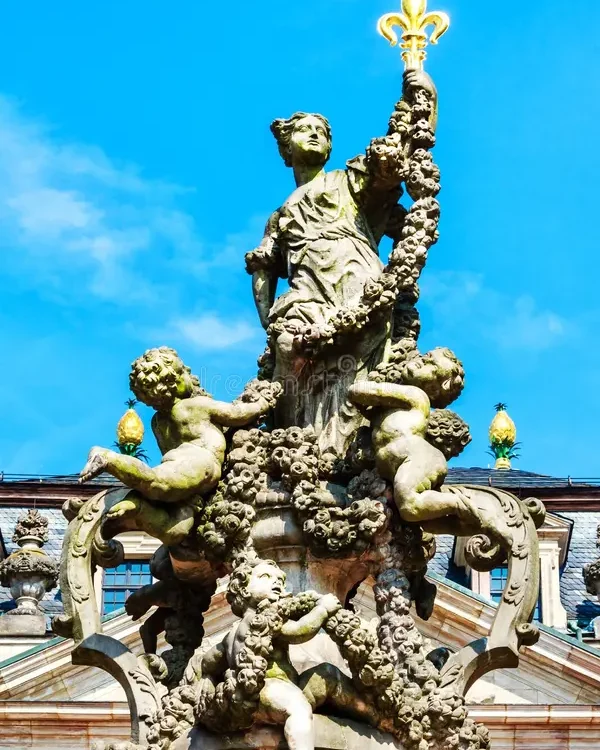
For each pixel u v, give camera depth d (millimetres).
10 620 36219
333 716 13406
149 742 13469
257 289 15539
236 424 14453
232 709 13141
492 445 42219
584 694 35188
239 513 14133
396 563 14094
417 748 13445
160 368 14359
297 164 15570
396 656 13789
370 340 14781
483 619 32594
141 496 14203
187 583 14734
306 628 13227
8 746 34906
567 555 38469
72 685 35312
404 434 14156
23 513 38562
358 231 15281
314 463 14273
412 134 15328
